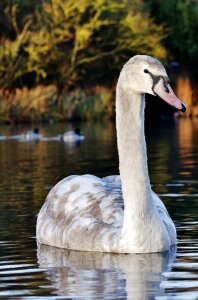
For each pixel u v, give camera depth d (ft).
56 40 188.65
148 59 40.11
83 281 34.94
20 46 187.93
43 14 190.60
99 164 82.64
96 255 40.22
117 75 196.24
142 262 38.27
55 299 32.22
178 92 185.88
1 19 192.54
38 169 79.61
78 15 189.67
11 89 184.14
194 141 110.83
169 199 56.39
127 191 40.42
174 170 74.95
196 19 201.05
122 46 193.06
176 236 42.65
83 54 192.34
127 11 196.95
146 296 32.24
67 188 44.04
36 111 175.11
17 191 62.85
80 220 42.04
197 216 49.19
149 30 195.72
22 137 125.90
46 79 191.11
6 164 86.28
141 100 41.06
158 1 202.39
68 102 176.96
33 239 44.50
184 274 35.60
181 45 200.75
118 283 34.45
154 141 113.80
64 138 121.08
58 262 38.78
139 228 40.06
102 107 177.99
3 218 50.49
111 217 41.63
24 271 37.09
